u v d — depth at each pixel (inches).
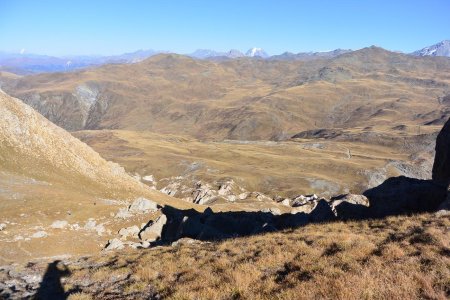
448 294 532.7
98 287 761.0
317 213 1565.0
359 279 586.2
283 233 1071.0
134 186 3782.0
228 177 7824.8
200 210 3900.1
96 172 3548.2
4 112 3184.1
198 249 974.4
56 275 864.9
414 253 697.6
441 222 883.4
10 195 2384.4
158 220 2166.6
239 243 967.6
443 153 1726.1
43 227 2006.6
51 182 2886.3
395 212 1389.0
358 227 1005.8
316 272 647.1
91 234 2054.6
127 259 966.4
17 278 850.1
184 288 658.8
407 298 520.7
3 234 1836.9
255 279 662.5
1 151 2906.0
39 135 3309.5
